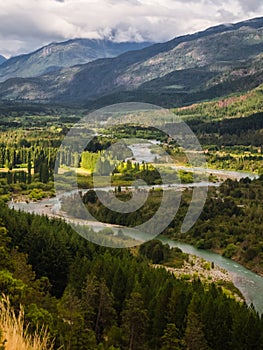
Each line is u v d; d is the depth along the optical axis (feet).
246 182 606.14
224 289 295.07
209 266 342.64
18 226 294.25
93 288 213.05
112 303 215.51
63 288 267.80
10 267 207.00
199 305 205.16
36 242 277.23
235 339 195.21
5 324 68.74
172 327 186.29
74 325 161.27
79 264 259.60
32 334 74.49
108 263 251.80
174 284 232.32
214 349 195.21
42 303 183.01
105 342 194.59
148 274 244.63
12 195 593.83
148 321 205.98
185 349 180.65
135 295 201.57
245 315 201.16
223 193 549.54
